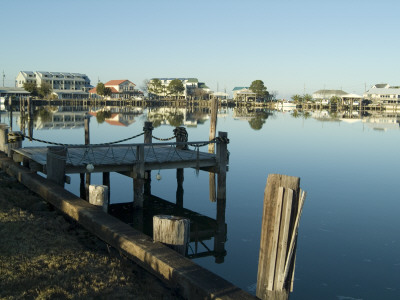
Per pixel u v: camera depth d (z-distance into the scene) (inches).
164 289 299.6
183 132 815.1
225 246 510.0
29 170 624.4
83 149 776.3
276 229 255.6
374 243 517.7
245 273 428.5
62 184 551.2
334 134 2017.7
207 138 1667.1
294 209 252.7
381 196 769.6
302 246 506.0
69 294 276.4
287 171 1013.2
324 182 893.8
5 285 278.8
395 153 1373.0
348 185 865.5
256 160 1172.5
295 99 6289.4
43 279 294.5
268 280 261.0
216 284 274.7
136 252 335.3
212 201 724.0
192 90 6663.4
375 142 1702.8
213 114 876.0
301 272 430.3
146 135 826.8
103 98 5782.5
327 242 521.0
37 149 729.0
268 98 6678.2
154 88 6323.8
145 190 796.6
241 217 631.2
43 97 4940.9
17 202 497.0
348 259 466.0
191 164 658.8
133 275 322.3
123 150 775.7
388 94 5718.5
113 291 289.4
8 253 329.1
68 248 356.5
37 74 5369.1
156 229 344.2
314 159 1212.5
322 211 664.4
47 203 507.2
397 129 2390.5
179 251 339.6
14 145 729.6
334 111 5172.2
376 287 396.5
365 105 5580.7
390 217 632.4
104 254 359.6
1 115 2805.1
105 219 399.5
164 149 809.5
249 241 528.1
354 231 564.7
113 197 731.4
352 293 384.2
